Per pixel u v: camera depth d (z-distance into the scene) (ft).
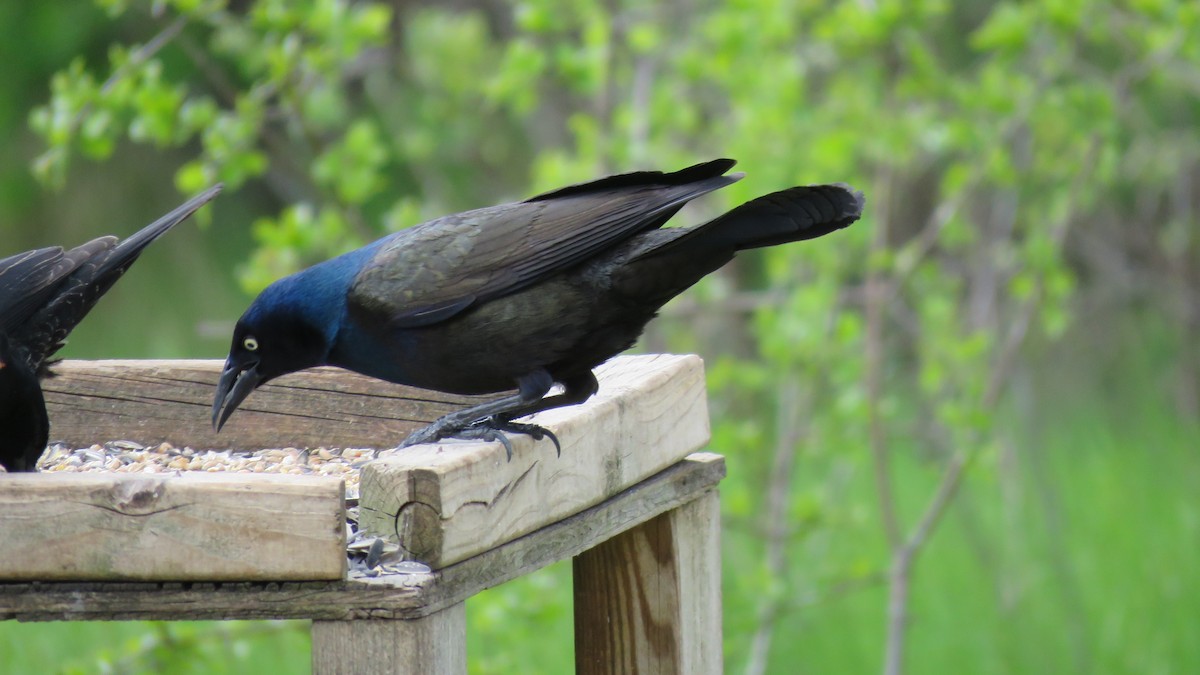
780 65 39.70
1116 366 66.49
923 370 42.37
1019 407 55.06
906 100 42.04
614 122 43.24
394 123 58.18
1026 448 53.93
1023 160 49.32
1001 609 41.78
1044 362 65.87
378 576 15.02
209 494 14.87
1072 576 42.68
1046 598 43.27
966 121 39.24
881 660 41.14
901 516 48.03
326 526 14.73
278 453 22.38
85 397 22.91
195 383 22.79
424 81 52.75
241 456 22.36
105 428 22.97
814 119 40.55
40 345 21.72
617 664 21.52
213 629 29.99
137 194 78.89
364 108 66.90
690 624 21.38
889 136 38.96
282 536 14.78
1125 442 57.93
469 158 60.64
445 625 15.33
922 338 41.19
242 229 77.25
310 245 35.55
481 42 50.26
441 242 19.88
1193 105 64.85
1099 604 42.68
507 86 40.14
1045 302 40.47
